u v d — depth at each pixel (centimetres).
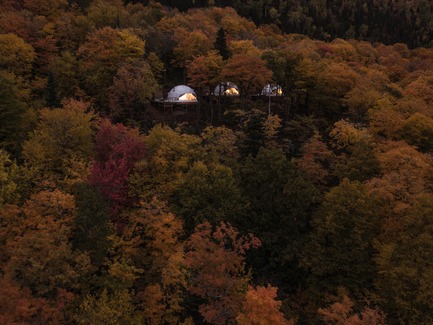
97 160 3922
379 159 3978
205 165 3719
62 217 2881
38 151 3700
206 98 7056
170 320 2731
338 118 6419
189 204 3434
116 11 8312
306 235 3591
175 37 7744
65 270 2450
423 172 3688
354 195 3259
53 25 7069
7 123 4172
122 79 5519
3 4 7725
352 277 3256
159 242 2994
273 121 5431
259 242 2928
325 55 9119
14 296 2109
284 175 3700
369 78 6844
